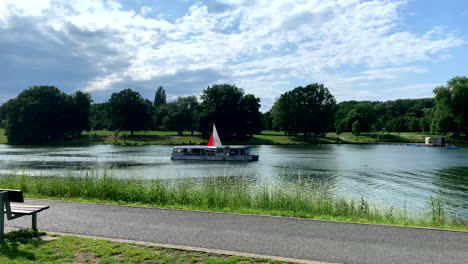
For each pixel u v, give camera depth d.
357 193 33.00
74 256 8.24
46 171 45.06
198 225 11.43
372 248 9.26
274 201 16.28
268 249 9.09
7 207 9.70
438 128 121.88
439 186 37.31
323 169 53.56
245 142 130.75
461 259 8.52
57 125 126.06
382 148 110.44
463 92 115.06
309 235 10.38
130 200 16.91
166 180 36.56
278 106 147.50
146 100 148.62
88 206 14.36
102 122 179.50
